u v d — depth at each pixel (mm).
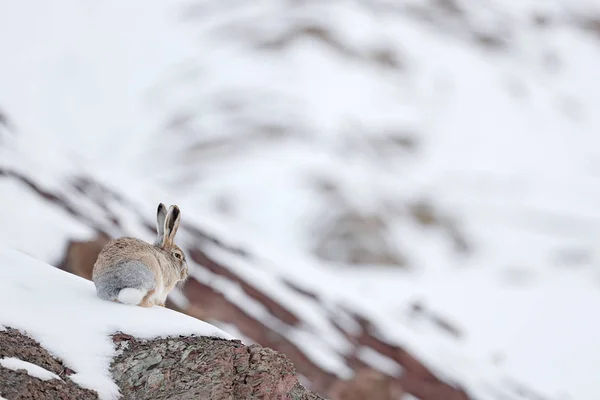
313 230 184125
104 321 26656
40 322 25562
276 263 90438
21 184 65375
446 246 198875
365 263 177375
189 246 77562
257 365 26000
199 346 26234
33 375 23109
